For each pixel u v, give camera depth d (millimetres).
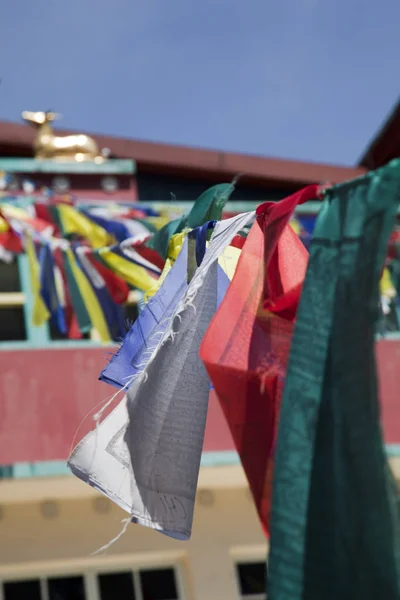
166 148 13344
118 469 3801
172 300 4426
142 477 3809
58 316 9359
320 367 3055
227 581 9492
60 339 9773
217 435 9648
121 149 13156
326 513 2908
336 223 3178
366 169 13945
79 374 9648
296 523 2941
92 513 9570
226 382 3457
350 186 3178
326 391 3020
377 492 2820
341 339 3033
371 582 2768
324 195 3273
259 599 9531
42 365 9609
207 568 9508
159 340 4297
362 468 2871
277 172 13656
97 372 9703
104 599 9312
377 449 2854
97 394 9602
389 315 10445
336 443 2955
